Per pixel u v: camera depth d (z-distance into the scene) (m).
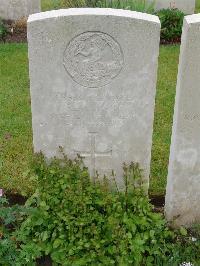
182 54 1.48
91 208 1.63
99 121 1.67
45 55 1.54
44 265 1.63
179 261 1.57
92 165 1.76
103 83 1.59
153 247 1.60
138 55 1.54
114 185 1.79
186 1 3.40
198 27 1.42
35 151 1.73
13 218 1.61
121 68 1.57
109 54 1.55
